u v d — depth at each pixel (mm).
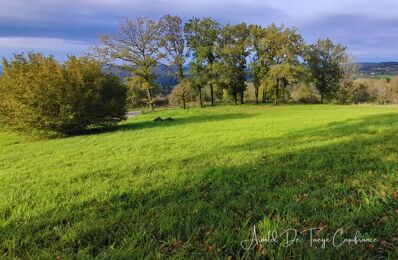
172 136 14773
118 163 8812
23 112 19672
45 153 12203
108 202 5430
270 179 6211
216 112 38719
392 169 6285
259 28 53812
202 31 51562
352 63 63469
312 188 5578
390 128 12609
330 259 3285
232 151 9664
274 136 12797
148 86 46031
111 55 43406
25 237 4145
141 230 4109
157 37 45594
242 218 4371
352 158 7648
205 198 5352
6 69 21578
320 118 21719
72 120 20094
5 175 8203
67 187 6527
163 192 5742
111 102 21969
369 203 4539
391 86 65250
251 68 55156
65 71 20672
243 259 3410
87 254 3617
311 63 61438
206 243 3730
